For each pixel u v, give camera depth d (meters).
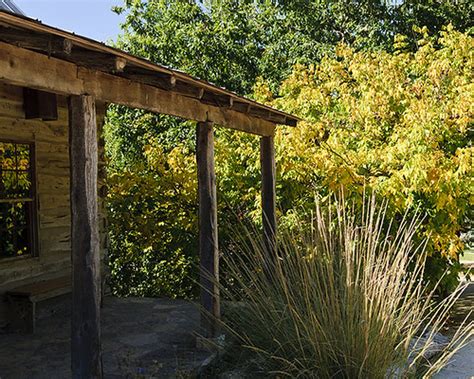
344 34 15.59
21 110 6.07
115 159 15.30
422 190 6.93
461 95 7.10
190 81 4.30
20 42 2.99
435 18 14.43
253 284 5.29
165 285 9.39
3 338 5.47
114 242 9.48
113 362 4.75
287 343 4.60
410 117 7.12
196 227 8.96
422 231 7.24
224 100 5.16
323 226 4.94
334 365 4.39
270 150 6.99
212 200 5.35
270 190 6.96
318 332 4.36
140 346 5.23
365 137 7.84
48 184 6.52
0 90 5.79
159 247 9.31
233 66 15.88
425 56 8.24
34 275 6.23
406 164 6.79
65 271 6.75
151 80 4.04
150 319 6.25
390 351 4.39
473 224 8.12
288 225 7.49
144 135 15.30
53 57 3.34
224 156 9.01
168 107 4.69
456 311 8.20
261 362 4.71
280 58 15.55
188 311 6.64
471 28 13.65
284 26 15.91
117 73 3.94
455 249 7.07
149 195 9.16
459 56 7.86
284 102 8.92
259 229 8.02
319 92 8.50
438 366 4.68
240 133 9.06
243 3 16.50
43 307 6.31
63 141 6.78
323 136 8.27
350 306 4.37
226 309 5.57
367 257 4.71
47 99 5.69
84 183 3.57
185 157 9.14
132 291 9.54
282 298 4.90
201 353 5.01
